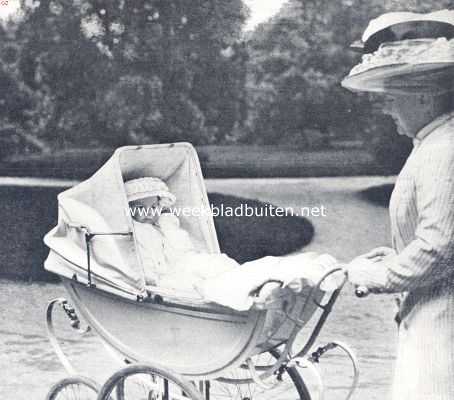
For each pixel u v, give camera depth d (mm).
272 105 5672
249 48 5723
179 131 5863
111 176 2566
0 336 4672
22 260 5684
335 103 5539
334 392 3648
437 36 1824
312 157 5574
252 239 5617
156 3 5797
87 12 5902
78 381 2703
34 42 5977
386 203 5422
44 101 5973
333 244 5426
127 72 5906
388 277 1766
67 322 5000
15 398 3572
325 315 2275
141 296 2434
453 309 1774
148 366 2396
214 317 2279
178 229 2906
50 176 5902
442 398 1769
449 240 1677
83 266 2570
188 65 5820
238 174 5695
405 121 1881
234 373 3609
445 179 1690
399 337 1932
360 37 5469
